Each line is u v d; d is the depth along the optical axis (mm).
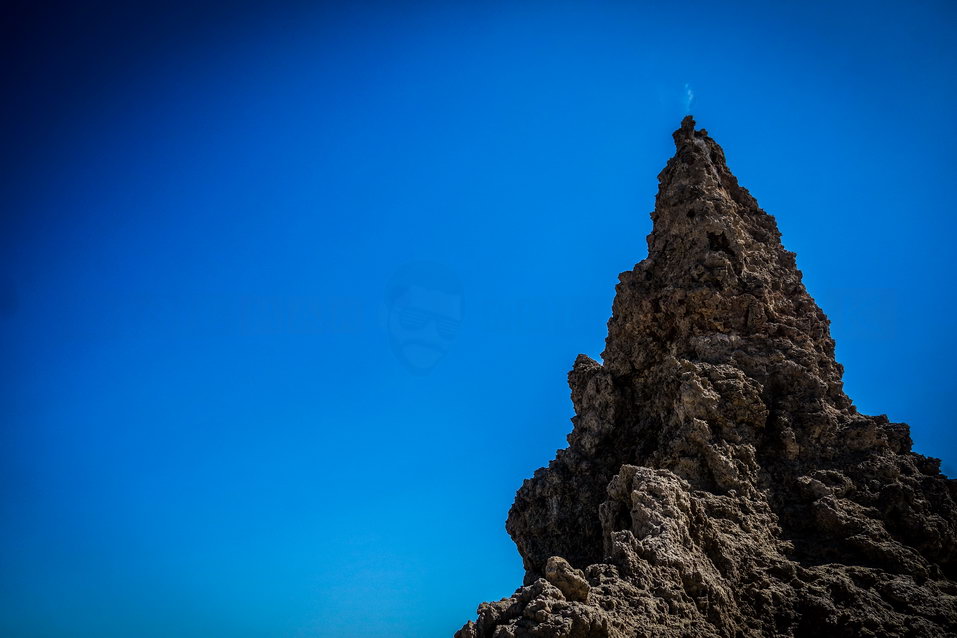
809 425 28344
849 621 22422
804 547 25734
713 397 27781
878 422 30000
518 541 33469
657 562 21578
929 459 28938
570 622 18250
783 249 34812
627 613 19812
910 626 22312
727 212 32906
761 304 30797
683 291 31266
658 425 31031
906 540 26188
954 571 26359
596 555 29703
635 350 32562
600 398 32844
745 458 27188
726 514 25203
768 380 29312
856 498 26984
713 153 36188
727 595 22547
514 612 19625
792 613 22844
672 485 24188
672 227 33250
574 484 31594
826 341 32688
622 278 34469
